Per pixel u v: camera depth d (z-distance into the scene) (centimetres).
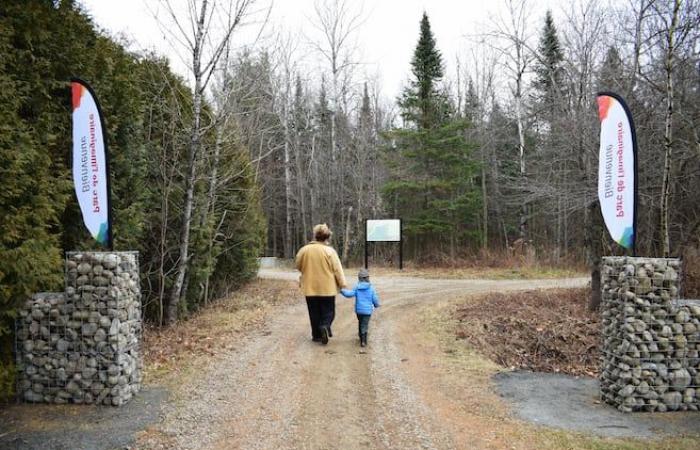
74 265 525
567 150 1112
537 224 2889
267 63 1159
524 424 492
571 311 1171
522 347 884
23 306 523
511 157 2794
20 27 587
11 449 420
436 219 2494
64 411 507
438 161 2534
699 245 1287
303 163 3088
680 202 1185
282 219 3866
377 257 2714
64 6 669
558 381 646
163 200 927
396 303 1199
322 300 781
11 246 520
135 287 570
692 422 497
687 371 530
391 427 486
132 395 551
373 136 2950
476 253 2555
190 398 550
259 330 883
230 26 927
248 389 582
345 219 2995
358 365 680
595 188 1031
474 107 3128
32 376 525
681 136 1020
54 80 630
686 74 959
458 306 1155
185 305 1034
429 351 770
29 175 544
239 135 1216
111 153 771
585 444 445
